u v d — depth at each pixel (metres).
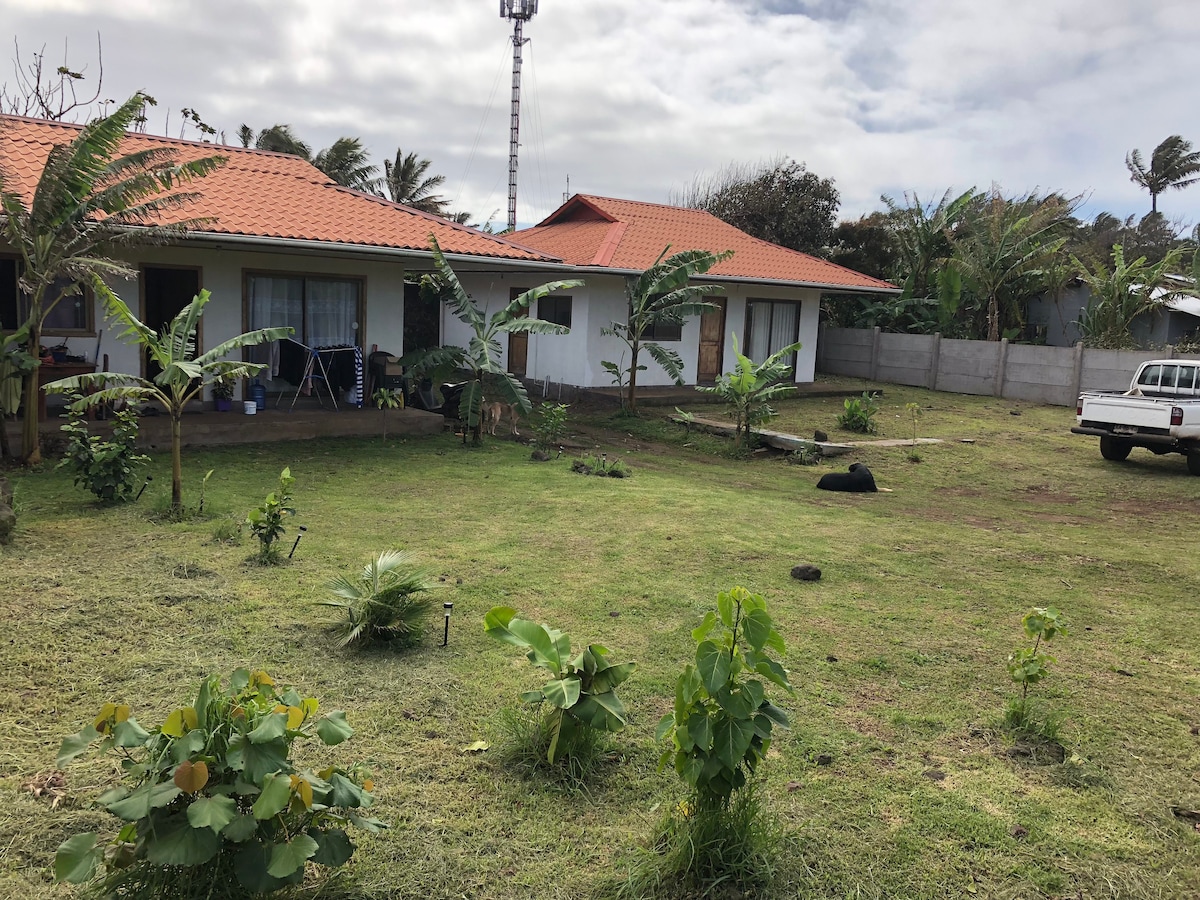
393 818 3.09
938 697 4.33
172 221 10.72
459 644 4.75
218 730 2.34
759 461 13.51
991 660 4.86
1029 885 2.88
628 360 19.25
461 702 4.05
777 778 3.48
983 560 7.23
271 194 12.92
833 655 4.81
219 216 11.27
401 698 4.06
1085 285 25.28
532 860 2.92
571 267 14.16
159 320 12.57
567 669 3.49
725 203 33.00
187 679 4.07
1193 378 13.83
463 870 2.83
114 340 11.34
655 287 16.14
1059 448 15.22
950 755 3.74
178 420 7.13
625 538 7.25
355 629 4.54
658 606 5.50
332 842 2.41
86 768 3.27
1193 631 5.54
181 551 6.07
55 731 3.53
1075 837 3.16
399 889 2.71
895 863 2.96
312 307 12.97
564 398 18.78
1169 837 3.19
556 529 7.46
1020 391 21.31
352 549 6.45
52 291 10.85
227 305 12.18
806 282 20.55
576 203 22.70
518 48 36.50
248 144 34.81
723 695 2.86
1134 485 12.30
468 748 3.62
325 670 4.30
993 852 3.05
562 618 5.21
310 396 13.20
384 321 13.61
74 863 2.19
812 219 31.27
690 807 3.02
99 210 9.34
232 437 11.01
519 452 11.99
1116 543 8.36
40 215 8.45
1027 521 9.65
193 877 2.35
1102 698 4.41
